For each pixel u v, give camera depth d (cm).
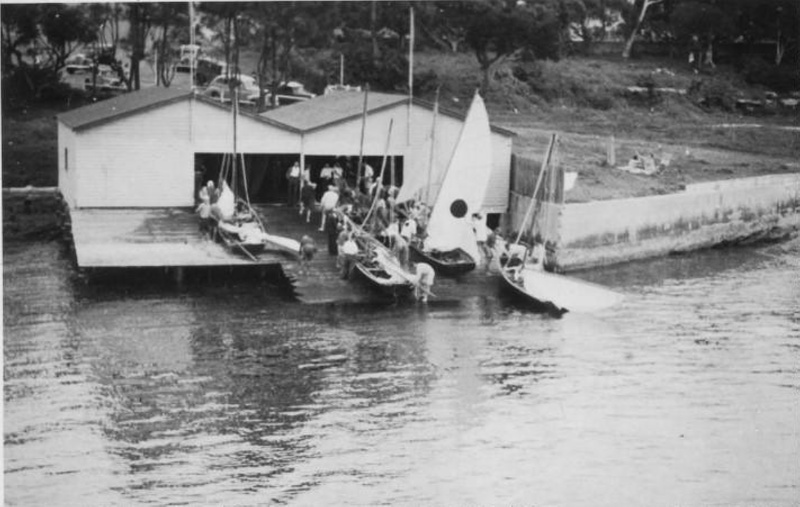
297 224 8581
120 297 7444
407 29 11475
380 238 8281
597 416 6134
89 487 5403
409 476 5569
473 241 8181
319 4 11288
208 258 7694
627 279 8500
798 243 9694
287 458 5662
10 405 6041
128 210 8788
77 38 10625
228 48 11144
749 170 9900
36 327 6944
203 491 5406
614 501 5422
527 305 7531
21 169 9875
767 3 11225
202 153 9262
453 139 9319
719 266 8925
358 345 6856
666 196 9088
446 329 7138
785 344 7169
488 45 11388
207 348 6725
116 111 8756
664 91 11175
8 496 5375
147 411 6025
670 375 6650
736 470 5734
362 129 8775
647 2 11575
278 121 9050
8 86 10356
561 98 11162
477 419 6031
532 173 8888
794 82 11288
